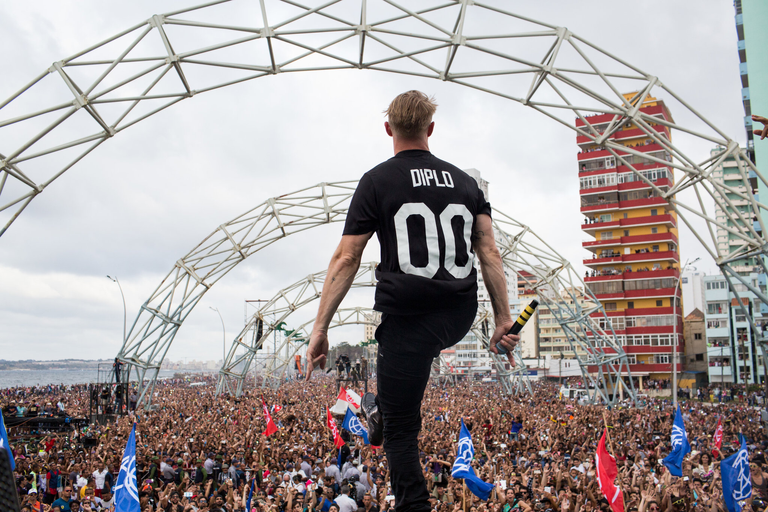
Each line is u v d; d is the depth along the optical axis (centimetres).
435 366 9406
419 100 221
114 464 1764
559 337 10681
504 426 2988
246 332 5459
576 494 1238
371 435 271
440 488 1505
